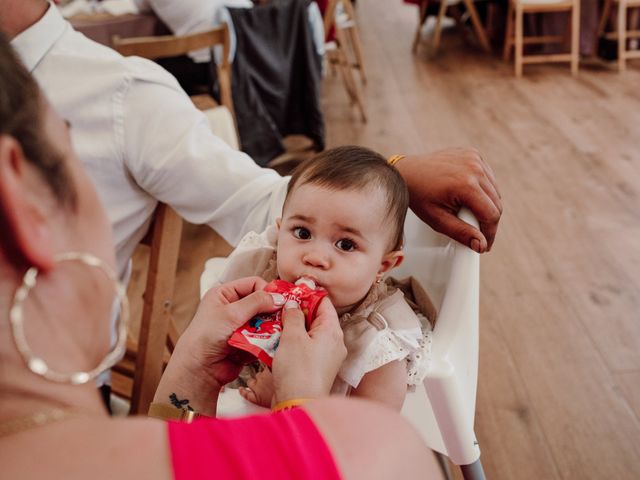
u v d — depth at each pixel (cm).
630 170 325
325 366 70
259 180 122
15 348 40
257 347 76
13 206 38
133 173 125
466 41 581
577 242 269
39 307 41
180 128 123
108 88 118
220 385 81
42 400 40
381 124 408
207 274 119
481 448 181
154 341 146
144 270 269
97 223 46
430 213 101
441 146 370
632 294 238
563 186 313
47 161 41
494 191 103
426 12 558
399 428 47
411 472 45
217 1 303
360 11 709
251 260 103
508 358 212
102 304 46
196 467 40
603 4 494
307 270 90
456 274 97
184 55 313
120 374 174
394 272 113
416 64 527
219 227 128
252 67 317
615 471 173
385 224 93
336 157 95
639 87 439
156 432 42
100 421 41
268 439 43
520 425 188
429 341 92
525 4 462
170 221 136
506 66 505
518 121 396
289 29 325
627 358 209
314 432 44
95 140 120
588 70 481
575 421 188
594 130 375
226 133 275
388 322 91
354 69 518
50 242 42
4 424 39
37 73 117
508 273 253
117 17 314
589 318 227
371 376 88
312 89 343
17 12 112
